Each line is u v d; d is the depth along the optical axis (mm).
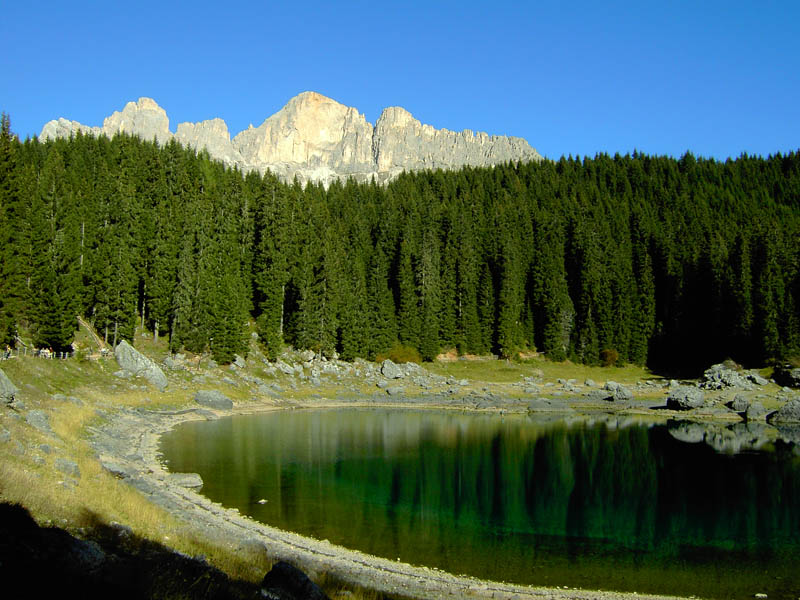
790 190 184750
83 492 26406
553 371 129375
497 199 173500
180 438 59594
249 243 118688
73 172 111000
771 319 113062
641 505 41281
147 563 16938
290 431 68000
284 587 16938
